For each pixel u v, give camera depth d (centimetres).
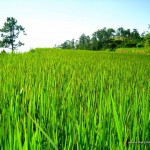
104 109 276
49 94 383
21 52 2238
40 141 204
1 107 325
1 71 711
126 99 336
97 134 221
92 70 872
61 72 725
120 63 1452
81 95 404
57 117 283
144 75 796
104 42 15575
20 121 246
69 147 204
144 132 233
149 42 10988
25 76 604
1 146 201
